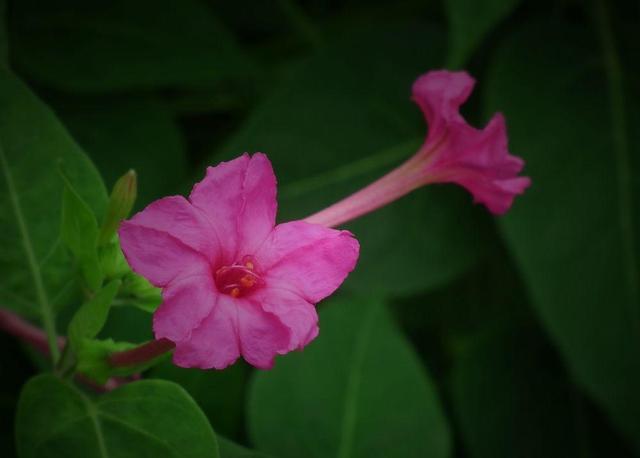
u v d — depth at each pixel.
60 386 0.23
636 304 0.29
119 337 0.26
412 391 0.28
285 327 0.22
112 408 0.23
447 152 0.24
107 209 0.23
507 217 0.29
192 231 0.22
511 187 0.24
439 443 0.28
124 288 0.23
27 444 0.23
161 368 0.27
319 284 0.22
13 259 0.24
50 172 0.24
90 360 0.23
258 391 0.27
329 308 0.28
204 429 0.23
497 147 0.24
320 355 0.28
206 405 0.27
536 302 0.29
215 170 0.22
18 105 0.24
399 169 0.25
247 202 0.22
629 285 0.29
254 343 0.22
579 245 0.29
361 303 0.28
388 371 0.28
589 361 0.29
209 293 0.21
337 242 0.22
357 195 0.24
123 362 0.23
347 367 0.28
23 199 0.24
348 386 0.28
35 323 0.27
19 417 0.23
